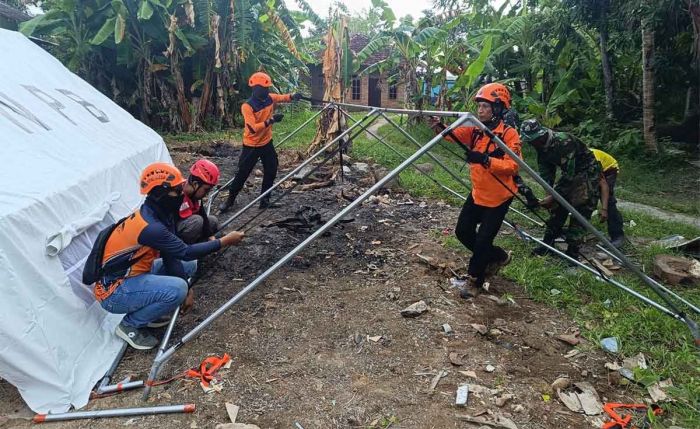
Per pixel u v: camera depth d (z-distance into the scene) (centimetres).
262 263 497
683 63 1110
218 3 1407
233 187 648
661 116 1288
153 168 323
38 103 453
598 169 486
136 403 292
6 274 271
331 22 986
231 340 356
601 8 1030
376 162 978
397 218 654
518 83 1363
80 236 355
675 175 978
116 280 330
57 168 374
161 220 330
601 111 1247
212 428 271
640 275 378
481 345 357
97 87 1437
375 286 447
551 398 303
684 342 361
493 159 367
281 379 314
